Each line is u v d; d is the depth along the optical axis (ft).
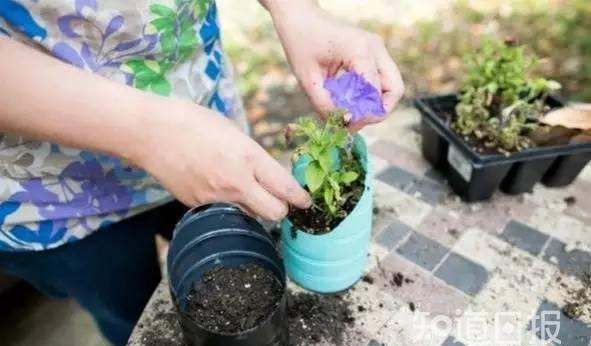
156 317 1.82
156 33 1.57
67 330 2.92
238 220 1.74
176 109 1.33
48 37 1.46
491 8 5.15
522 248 2.00
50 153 1.60
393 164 2.42
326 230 1.69
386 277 1.90
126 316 2.17
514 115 2.17
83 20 1.46
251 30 4.94
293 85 4.35
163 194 1.92
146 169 1.40
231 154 1.35
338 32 1.78
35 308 3.02
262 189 1.40
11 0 1.38
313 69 1.84
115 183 1.77
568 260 1.95
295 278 1.84
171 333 1.77
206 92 1.86
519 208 2.17
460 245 2.02
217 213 1.72
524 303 1.81
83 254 1.89
